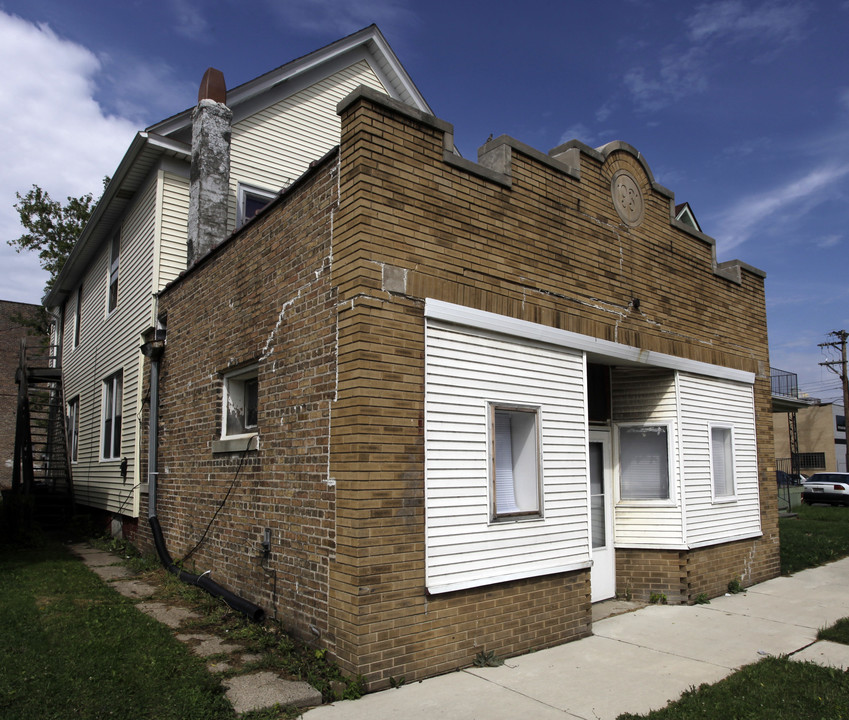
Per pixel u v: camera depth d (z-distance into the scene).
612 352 7.59
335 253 5.75
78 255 16.33
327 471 5.57
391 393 5.38
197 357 8.80
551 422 6.70
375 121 5.61
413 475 5.42
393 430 5.34
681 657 5.99
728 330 9.85
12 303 31.03
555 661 5.84
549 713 4.63
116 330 13.34
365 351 5.28
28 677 4.80
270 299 6.94
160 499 9.78
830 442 49.66
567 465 6.79
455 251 6.04
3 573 8.83
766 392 10.62
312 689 4.85
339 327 5.57
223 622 6.59
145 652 5.50
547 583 6.40
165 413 9.88
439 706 4.71
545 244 6.93
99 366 14.75
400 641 5.18
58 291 19.55
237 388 8.08
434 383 5.69
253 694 4.73
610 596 8.41
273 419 6.63
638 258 8.23
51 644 5.64
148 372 11.23
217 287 8.32
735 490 9.55
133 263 12.44
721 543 9.05
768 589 9.23
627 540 8.53
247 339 7.38
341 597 5.19
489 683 5.23
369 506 5.12
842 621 7.07
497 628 5.88
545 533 6.43
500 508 6.21
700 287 9.34
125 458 11.93
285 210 6.77
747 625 7.16
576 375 7.08
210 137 11.04
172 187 11.46
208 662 5.41
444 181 6.04
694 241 9.36
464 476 5.78
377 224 5.50
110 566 9.77
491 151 6.77
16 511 12.24
